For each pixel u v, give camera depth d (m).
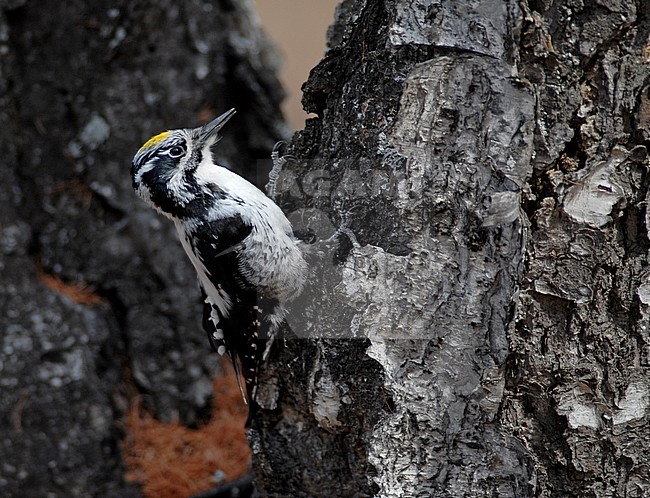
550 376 7.00
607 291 6.94
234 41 12.86
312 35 20.25
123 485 11.78
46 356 11.38
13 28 11.68
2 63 11.55
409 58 7.13
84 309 11.90
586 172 6.89
